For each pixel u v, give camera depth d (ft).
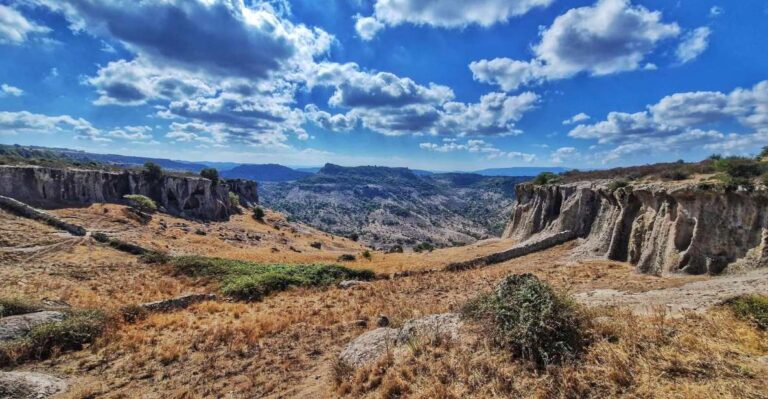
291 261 152.15
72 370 40.91
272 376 38.42
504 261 112.16
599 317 30.76
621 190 94.63
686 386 19.71
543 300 28.84
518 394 22.99
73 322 50.03
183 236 181.37
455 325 34.71
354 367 33.71
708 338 25.84
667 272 70.69
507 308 29.76
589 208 115.03
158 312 67.41
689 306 38.24
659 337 25.79
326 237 350.23
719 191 65.51
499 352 27.73
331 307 73.05
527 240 135.44
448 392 24.73
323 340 49.19
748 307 31.24
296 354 44.55
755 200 60.95
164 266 110.32
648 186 84.07
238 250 173.27
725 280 55.42
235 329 55.47
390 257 155.43
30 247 108.88
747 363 21.85
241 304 78.74
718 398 18.40
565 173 153.58
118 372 40.65
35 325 48.19
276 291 91.35
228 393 35.12
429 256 141.08
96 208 187.42
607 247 97.35
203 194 280.72
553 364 24.44
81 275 92.89
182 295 79.25
